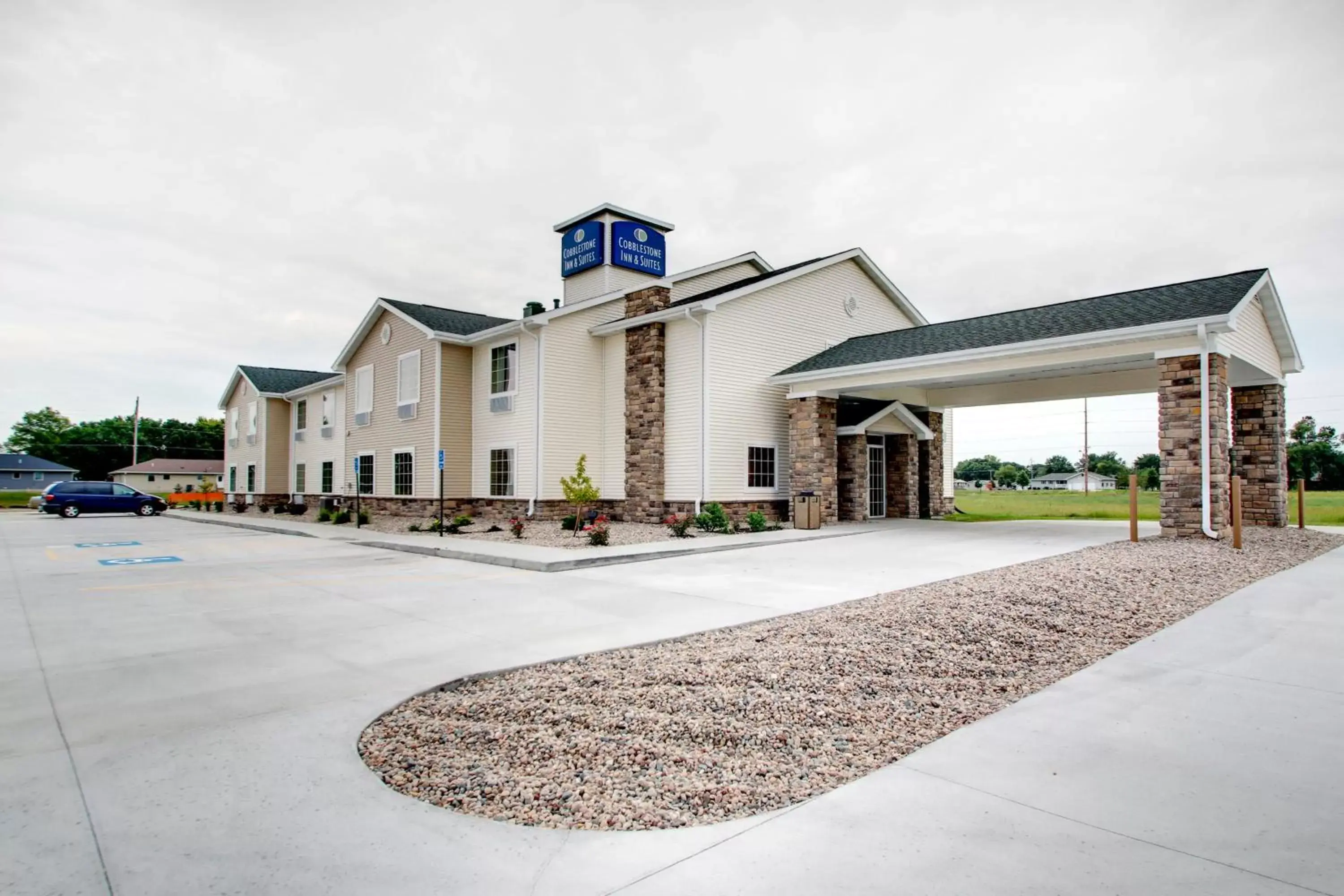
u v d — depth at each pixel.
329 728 3.81
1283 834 2.60
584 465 16.36
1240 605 7.04
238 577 10.10
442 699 4.38
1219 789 3.01
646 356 17.75
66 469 61.50
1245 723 3.83
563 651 5.46
